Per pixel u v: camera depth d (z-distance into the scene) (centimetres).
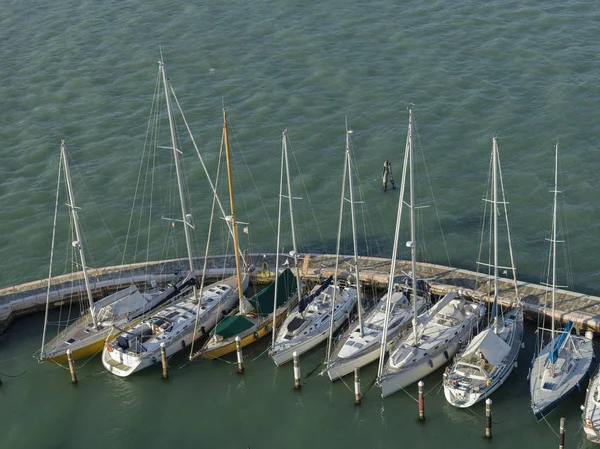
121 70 10381
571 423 5481
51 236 7862
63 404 5991
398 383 5781
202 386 6056
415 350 5903
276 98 9625
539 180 8038
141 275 7075
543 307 6328
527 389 5784
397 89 9594
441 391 5828
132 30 11238
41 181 8562
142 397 6006
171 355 6266
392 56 10219
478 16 10862
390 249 7444
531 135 8650
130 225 7975
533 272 7006
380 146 8719
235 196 8231
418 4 11281
